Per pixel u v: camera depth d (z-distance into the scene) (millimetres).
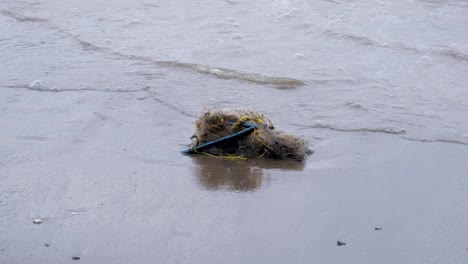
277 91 9562
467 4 13688
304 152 7590
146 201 6426
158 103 9078
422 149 7746
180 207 6336
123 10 13656
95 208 6250
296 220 6141
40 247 5582
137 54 11070
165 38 11883
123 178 6910
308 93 9469
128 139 7934
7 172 6941
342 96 9320
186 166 7273
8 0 14773
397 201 6547
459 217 6254
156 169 7168
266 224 6059
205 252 5586
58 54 11180
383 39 11719
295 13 13164
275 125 8398
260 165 7352
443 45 11398
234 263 5441
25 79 9953
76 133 8031
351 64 10594
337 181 6961
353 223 6121
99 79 9945
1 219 5992
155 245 5668
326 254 5609
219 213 6242
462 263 5508
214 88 9633
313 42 11617
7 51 11344
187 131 8211
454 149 7738
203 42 11609
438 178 7047
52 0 14602
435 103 9102
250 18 12930
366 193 6703
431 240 5855
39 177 6844
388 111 8805
